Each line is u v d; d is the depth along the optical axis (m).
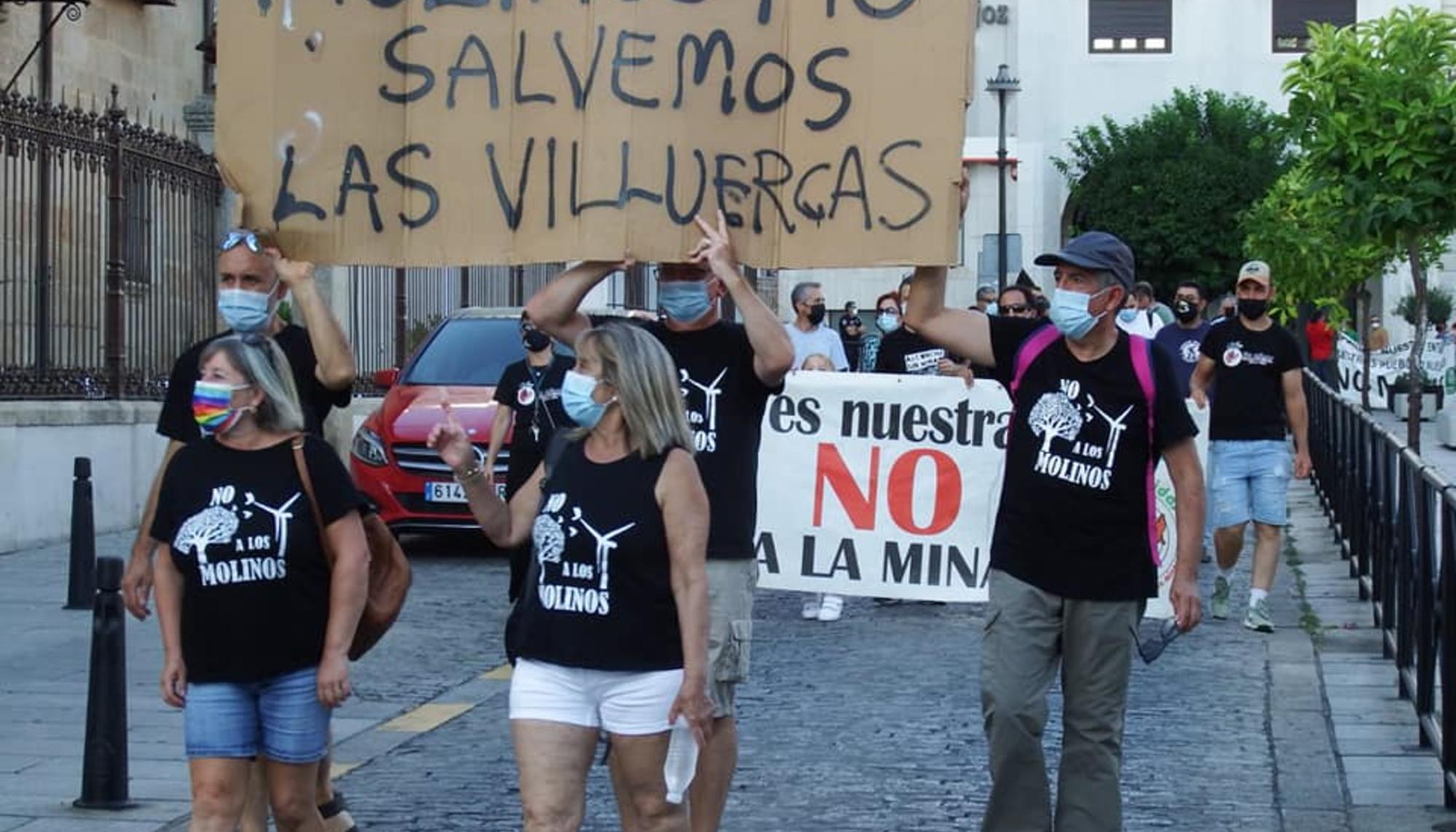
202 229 19.22
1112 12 52.97
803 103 6.10
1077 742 6.68
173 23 24.55
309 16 6.09
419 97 6.12
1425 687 9.27
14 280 16.22
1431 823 7.84
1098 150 50.34
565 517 5.66
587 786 8.67
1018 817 6.67
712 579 6.49
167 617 5.95
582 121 6.09
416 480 16.52
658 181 6.09
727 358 6.55
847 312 33.25
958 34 6.05
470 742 9.62
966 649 12.30
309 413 6.38
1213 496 13.37
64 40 21.69
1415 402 14.82
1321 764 8.90
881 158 6.08
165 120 24.31
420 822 7.98
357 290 23.05
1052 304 6.55
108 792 8.02
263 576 5.84
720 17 6.08
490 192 6.11
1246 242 30.97
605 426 5.74
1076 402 6.57
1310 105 14.45
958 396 13.00
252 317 6.18
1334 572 16.25
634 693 5.62
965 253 49.44
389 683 11.20
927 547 13.09
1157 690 10.71
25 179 16.22
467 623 13.42
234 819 5.94
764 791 8.45
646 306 25.83
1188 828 7.81
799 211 6.11
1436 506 8.86
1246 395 12.76
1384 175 14.09
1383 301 51.91
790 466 13.17
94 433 17.34
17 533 16.31
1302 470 12.78
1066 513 6.56
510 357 17.69
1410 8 14.60
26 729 9.62
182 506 5.89
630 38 6.08
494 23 6.11
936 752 9.22
